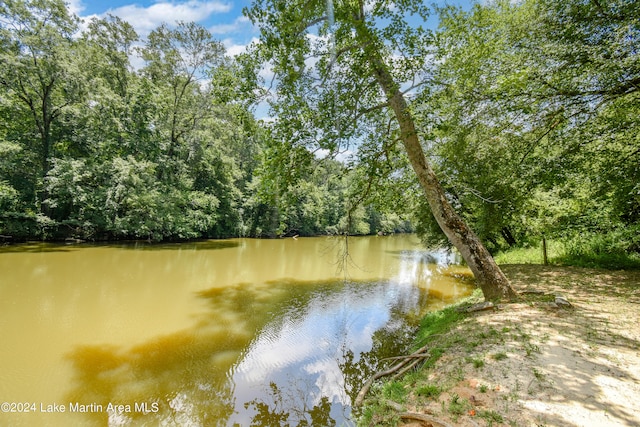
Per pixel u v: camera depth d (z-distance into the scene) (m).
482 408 3.40
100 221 23.59
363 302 11.69
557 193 11.41
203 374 6.50
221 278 15.24
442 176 11.60
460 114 8.29
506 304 6.81
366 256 24.50
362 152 7.81
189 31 25.61
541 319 5.68
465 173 10.53
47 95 22.67
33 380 6.18
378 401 4.41
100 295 11.54
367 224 49.12
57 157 24.02
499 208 11.48
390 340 8.18
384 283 14.88
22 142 22.91
